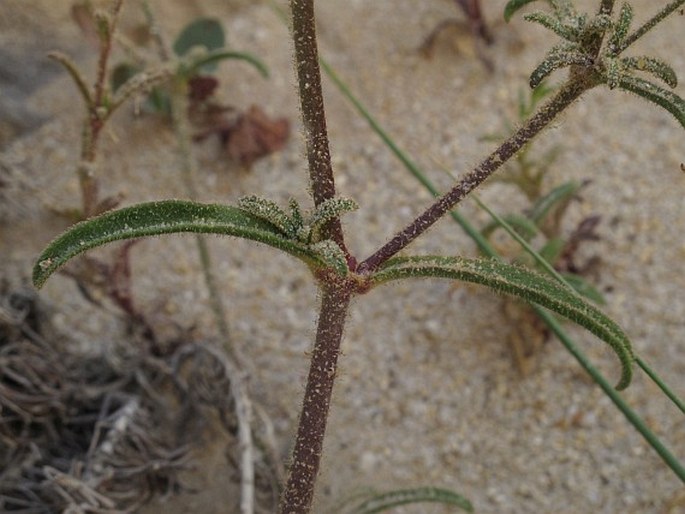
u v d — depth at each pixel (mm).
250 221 122
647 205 225
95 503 166
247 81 249
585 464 193
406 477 193
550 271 161
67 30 250
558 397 201
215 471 187
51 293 209
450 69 251
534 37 254
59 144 236
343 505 178
